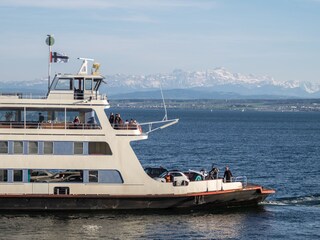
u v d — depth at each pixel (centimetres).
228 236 5847
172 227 6044
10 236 5647
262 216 6612
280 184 9294
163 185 6394
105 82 6444
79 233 5775
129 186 6341
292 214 6756
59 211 6303
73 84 6375
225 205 6731
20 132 6244
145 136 6425
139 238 5691
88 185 6294
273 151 15175
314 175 10438
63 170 6291
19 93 6331
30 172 6256
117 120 6388
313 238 5862
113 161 6316
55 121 6328
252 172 10794
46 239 5597
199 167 11475
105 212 6344
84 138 6288
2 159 6231
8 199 6231
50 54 6575
